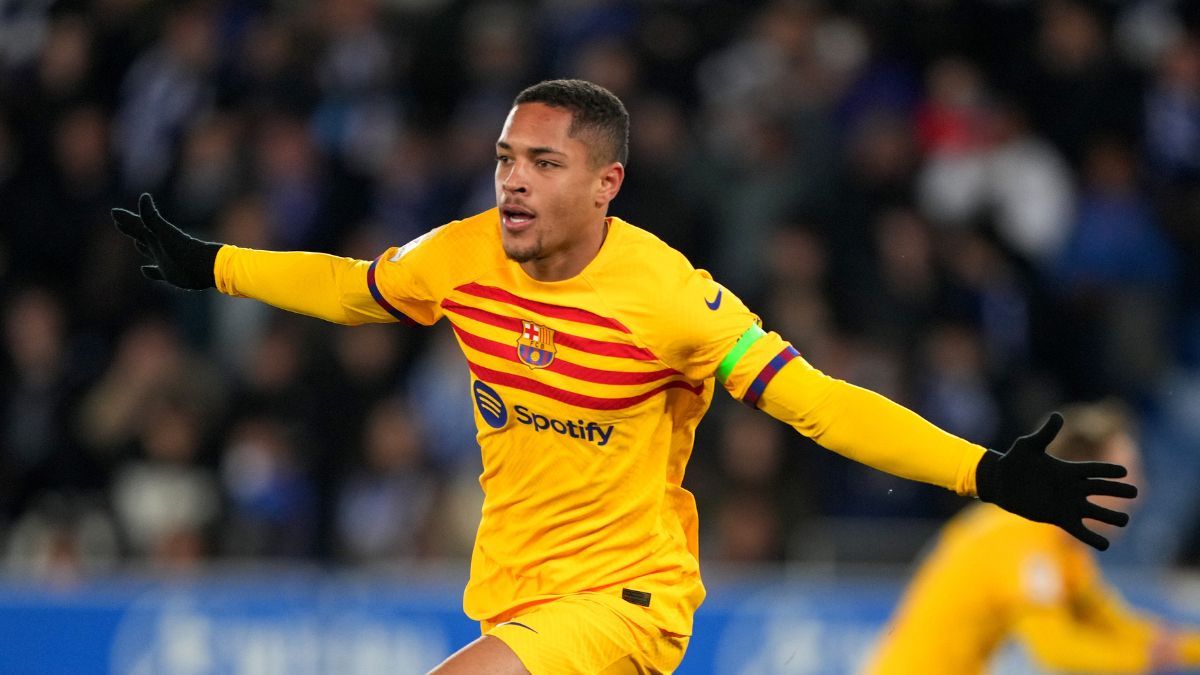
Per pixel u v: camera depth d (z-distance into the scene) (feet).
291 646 93.71
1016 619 73.26
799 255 116.67
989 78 133.39
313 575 109.60
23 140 129.39
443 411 115.55
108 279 123.95
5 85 132.05
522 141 49.01
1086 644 73.31
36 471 117.08
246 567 109.81
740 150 122.52
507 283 50.31
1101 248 127.75
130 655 93.86
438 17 135.03
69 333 122.42
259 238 120.88
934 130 127.54
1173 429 124.67
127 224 53.98
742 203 120.88
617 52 126.31
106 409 117.08
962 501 108.06
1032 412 116.78
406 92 132.57
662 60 129.49
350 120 130.00
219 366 120.47
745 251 119.85
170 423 114.21
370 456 113.09
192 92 130.00
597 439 50.26
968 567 74.08
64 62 131.44
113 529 112.27
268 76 130.11
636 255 49.96
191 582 97.45
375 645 93.56
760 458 106.01
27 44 135.74
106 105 132.57
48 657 93.61
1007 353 120.37
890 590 97.91
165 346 118.01
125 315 123.13
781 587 96.68
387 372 116.26
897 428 47.91
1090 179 129.59
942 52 132.77
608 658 50.42
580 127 49.24
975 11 134.62
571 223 49.29
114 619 94.17
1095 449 73.26
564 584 51.21
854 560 104.01
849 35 132.67
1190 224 130.41
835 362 112.57
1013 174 127.65
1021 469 47.19
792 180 121.49
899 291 116.98
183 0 135.54
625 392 49.70
